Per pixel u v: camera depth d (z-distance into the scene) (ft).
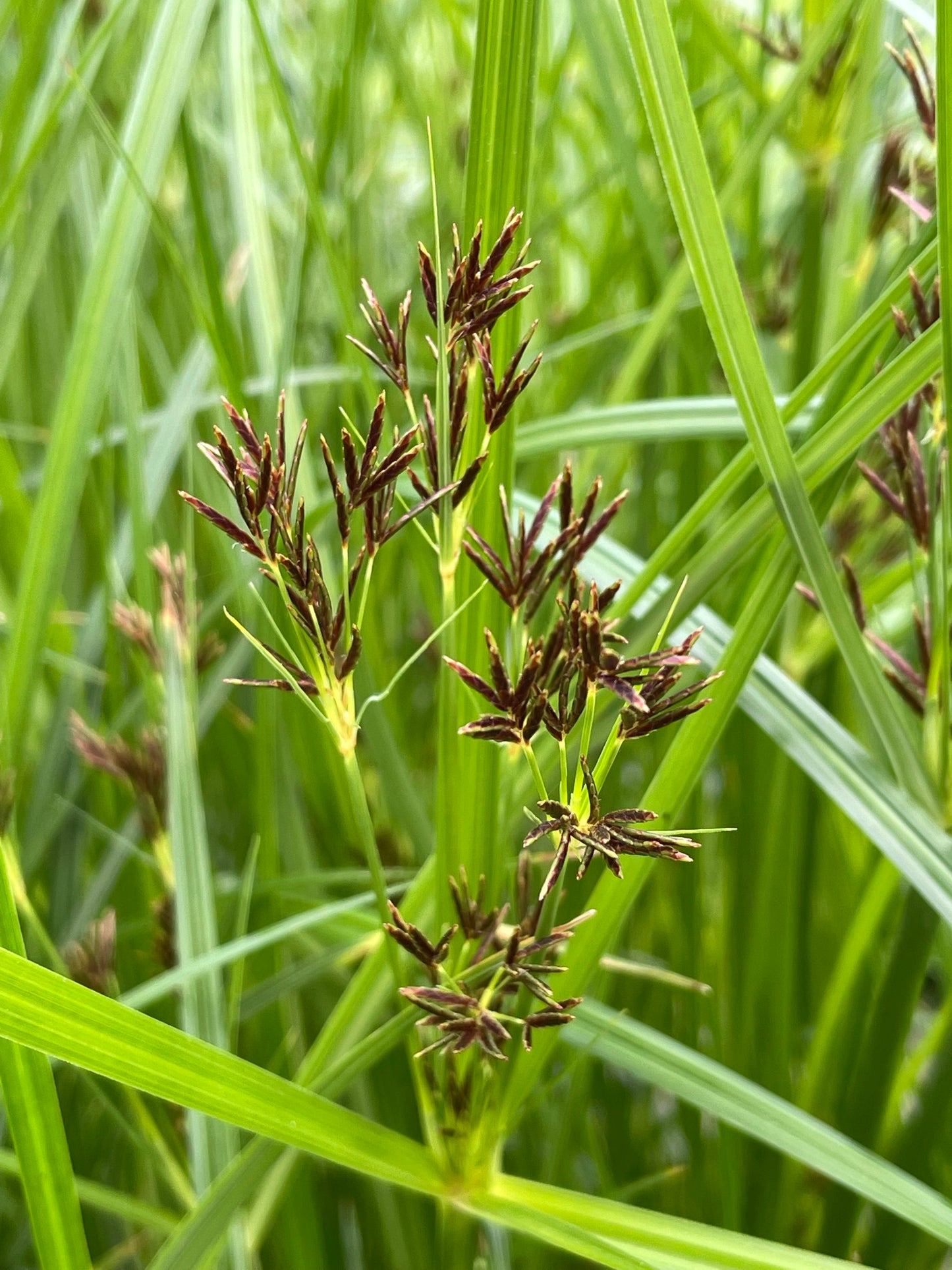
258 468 0.62
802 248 1.22
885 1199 0.84
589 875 1.18
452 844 0.80
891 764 0.88
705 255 0.75
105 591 1.21
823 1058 1.20
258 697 1.08
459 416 0.67
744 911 1.32
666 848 0.61
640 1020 1.47
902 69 0.82
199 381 1.25
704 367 1.34
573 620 0.61
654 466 1.47
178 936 0.93
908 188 1.11
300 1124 0.72
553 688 0.64
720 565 0.86
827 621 0.83
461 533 0.71
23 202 1.26
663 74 0.73
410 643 1.60
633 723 0.63
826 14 1.17
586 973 0.84
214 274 0.99
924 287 0.82
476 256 0.64
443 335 0.66
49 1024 0.63
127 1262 1.32
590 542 0.69
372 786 1.35
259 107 1.86
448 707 0.76
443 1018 0.70
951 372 0.75
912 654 1.28
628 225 1.60
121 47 1.23
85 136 1.06
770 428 0.78
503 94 0.72
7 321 1.05
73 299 1.47
